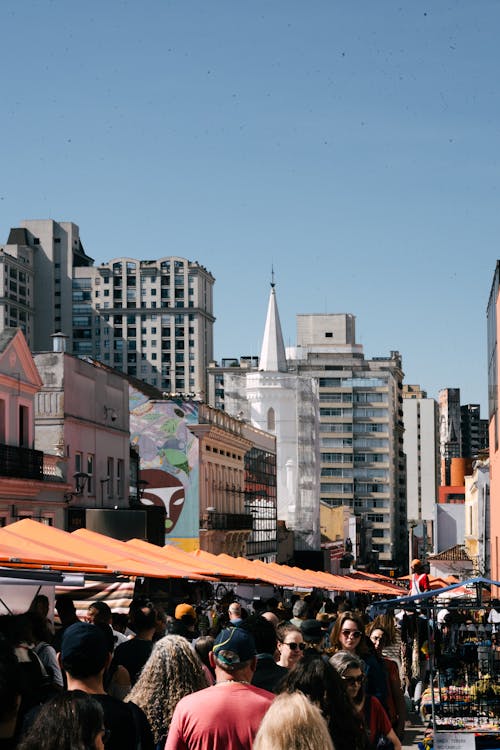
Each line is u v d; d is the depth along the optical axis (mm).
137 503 59469
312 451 124312
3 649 7113
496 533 47906
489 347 51250
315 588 29688
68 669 7797
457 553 90812
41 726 5719
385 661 12375
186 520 70812
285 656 10695
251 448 92625
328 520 147625
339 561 131875
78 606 21156
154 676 8945
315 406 124688
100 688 7867
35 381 45594
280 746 5348
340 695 7340
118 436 55500
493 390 48656
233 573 21312
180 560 21344
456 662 16844
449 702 14867
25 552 15109
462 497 171625
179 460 71375
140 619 11977
